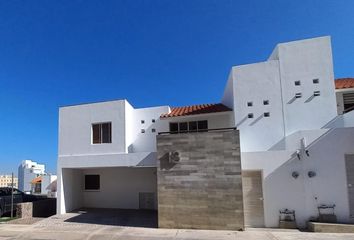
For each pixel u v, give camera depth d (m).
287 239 11.97
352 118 15.19
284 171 14.99
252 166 15.34
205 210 14.28
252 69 17.48
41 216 20.03
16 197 20.44
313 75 16.67
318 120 16.25
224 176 14.27
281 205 14.78
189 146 14.91
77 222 16.33
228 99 19.33
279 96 16.89
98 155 18.73
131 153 18.09
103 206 21.30
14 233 13.91
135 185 20.91
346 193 14.27
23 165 63.00
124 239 12.53
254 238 12.24
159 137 15.43
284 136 16.47
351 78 19.36
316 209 14.45
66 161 19.38
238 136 14.38
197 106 20.92
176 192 14.74
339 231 13.27
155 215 18.11
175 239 12.35
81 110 20.12
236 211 13.93
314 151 14.84
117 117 19.33
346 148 14.52
